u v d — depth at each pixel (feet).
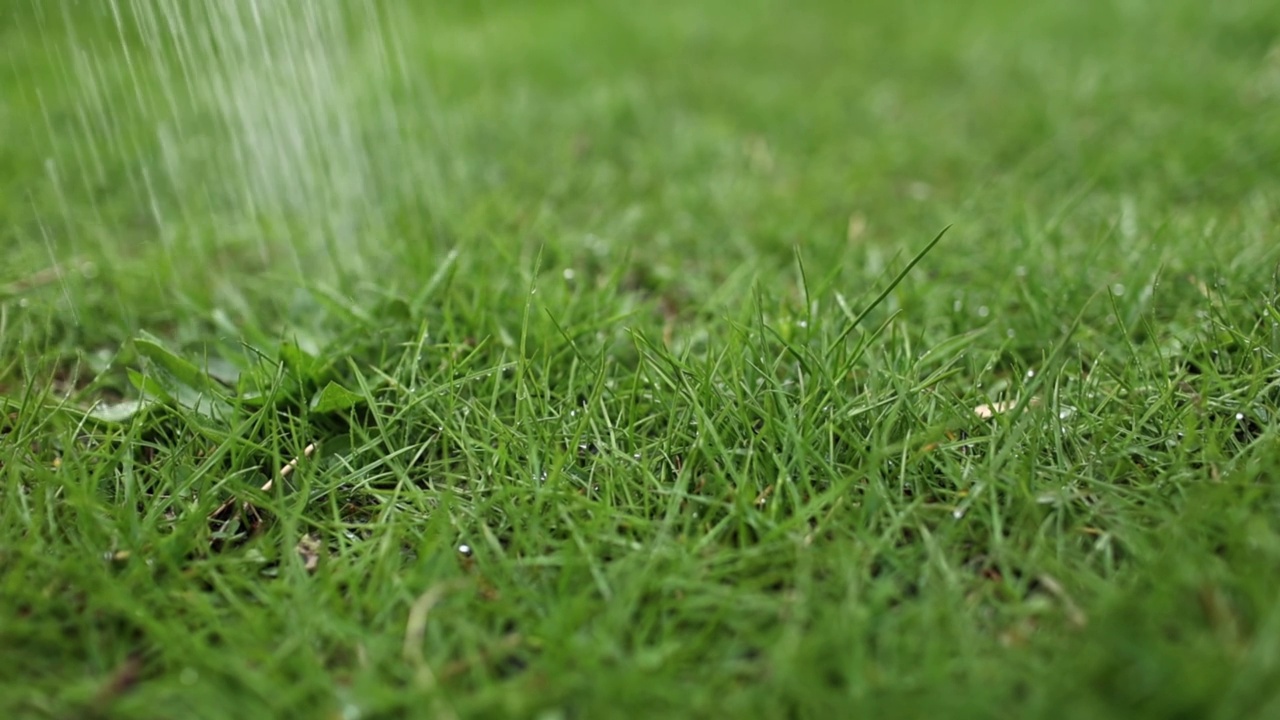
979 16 3.08
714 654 1.10
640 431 1.34
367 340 1.48
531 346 1.48
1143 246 1.63
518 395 1.32
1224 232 1.64
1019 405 1.28
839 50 2.88
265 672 1.09
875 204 1.91
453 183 1.96
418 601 1.14
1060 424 1.29
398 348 1.48
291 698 1.07
